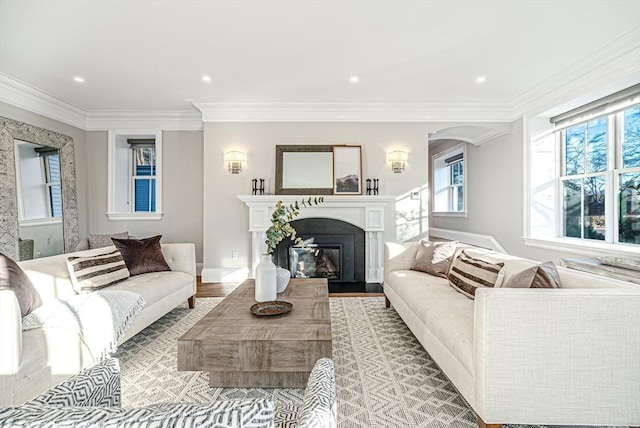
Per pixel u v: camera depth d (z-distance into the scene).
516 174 4.51
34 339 1.65
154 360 2.29
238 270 4.67
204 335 1.73
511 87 3.99
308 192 4.61
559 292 1.37
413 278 2.95
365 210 4.56
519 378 1.37
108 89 4.06
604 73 3.14
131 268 3.17
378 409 1.72
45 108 4.30
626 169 3.29
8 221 3.76
